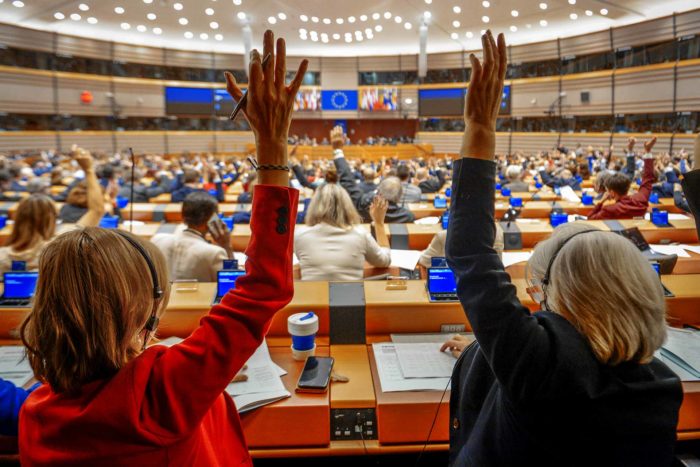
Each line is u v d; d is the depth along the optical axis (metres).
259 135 0.92
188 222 2.97
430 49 24.55
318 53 24.98
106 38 21.77
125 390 0.82
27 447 0.84
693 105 17.42
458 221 1.09
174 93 23.67
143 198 7.93
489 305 1.02
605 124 20.39
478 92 1.08
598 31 19.97
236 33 21.33
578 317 1.03
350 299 2.37
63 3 17.41
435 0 17.28
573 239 1.10
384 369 2.04
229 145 25.08
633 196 4.82
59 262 0.85
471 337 2.27
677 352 2.06
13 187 9.16
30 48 19.77
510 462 1.03
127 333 0.87
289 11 18.42
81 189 5.01
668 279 2.60
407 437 1.83
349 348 2.28
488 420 1.11
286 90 0.91
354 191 5.01
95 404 0.81
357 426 1.84
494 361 1.01
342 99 25.36
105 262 0.85
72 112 21.17
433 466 1.97
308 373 1.98
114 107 22.30
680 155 14.86
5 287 2.46
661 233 4.39
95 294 0.83
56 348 0.82
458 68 24.33
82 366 0.83
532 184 10.54
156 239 2.96
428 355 2.12
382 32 21.42
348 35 20.78
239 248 4.38
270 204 0.91
